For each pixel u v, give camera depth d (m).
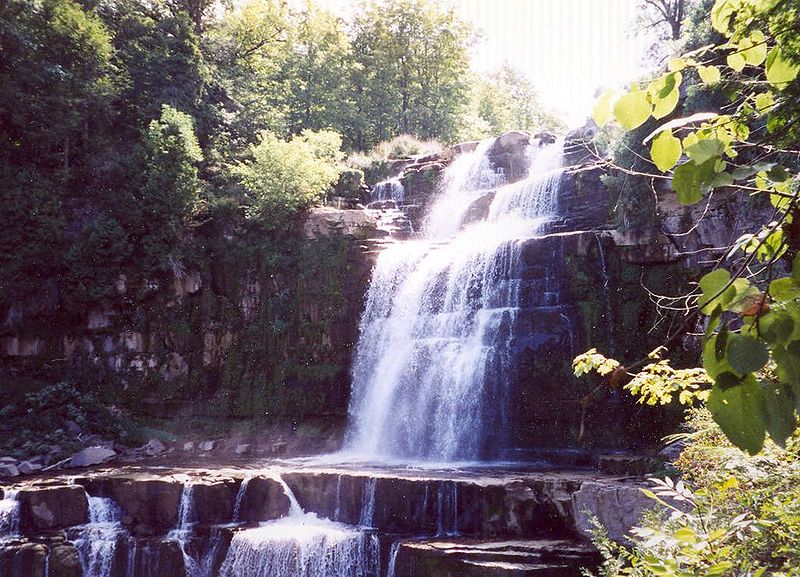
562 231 22.78
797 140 2.44
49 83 26.44
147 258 24.80
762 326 1.78
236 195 26.89
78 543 15.09
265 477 16.03
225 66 37.94
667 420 16.84
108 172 26.64
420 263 22.81
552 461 18.05
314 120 43.12
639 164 19.05
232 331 24.94
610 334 18.62
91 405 23.36
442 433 20.14
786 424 1.75
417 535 14.02
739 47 2.46
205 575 14.73
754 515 4.05
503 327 19.81
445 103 49.22
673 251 18.11
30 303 23.94
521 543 12.67
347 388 23.31
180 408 24.44
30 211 24.28
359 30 49.81
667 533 3.58
